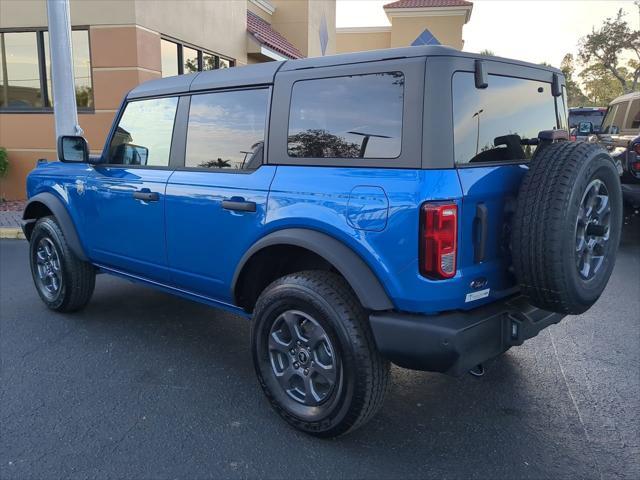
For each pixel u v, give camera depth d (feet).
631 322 16.46
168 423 11.10
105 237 15.05
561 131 10.59
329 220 9.70
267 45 51.11
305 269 11.85
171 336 15.64
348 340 9.52
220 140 12.24
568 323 16.44
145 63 35.65
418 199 8.73
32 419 11.21
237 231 11.34
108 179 14.64
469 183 9.09
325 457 10.01
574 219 8.99
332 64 10.23
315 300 9.81
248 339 15.48
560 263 8.94
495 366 13.62
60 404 11.82
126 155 14.75
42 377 13.06
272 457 10.01
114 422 11.13
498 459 9.96
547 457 10.00
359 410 9.66
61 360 13.99
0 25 36.42
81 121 35.96
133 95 14.58
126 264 14.67
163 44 38.17
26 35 36.65
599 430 10.83
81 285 16.60
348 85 9.95
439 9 78.79
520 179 10.11
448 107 9.04
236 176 11.55
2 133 37.70
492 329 9.50
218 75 12.56
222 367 13.69
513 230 9.32
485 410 11.62
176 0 38.65
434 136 8.91
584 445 10.34
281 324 10.78
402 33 81.00
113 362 13.92
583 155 9.22
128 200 14.02
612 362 13.78
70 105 27.89
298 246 10.35
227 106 12.11
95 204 15.12
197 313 17.49
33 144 37.60
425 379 13.05
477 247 9.36
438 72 9.02
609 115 37.52
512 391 12.41
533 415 11.41
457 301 9.18
